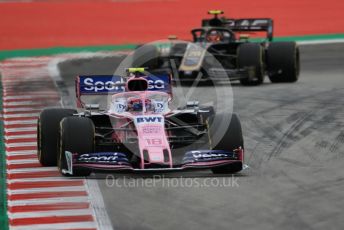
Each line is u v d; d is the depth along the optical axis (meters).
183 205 34.59
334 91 70.56
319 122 55.00
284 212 33.22
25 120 59.97
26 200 36.38
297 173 40.59
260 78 75.88
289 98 66.62
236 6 148.88
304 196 35.88
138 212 33.66
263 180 39.06
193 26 132.25
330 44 112.12
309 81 79.06
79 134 39.34
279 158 44.34
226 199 35.47
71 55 104.00
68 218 33.19
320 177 39.59
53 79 82.94
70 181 39.50
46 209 34.72
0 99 70.62
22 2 157.88
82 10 148.88
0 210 34.78
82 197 36.50
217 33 79.25
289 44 78.38
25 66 94.25
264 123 55.28
